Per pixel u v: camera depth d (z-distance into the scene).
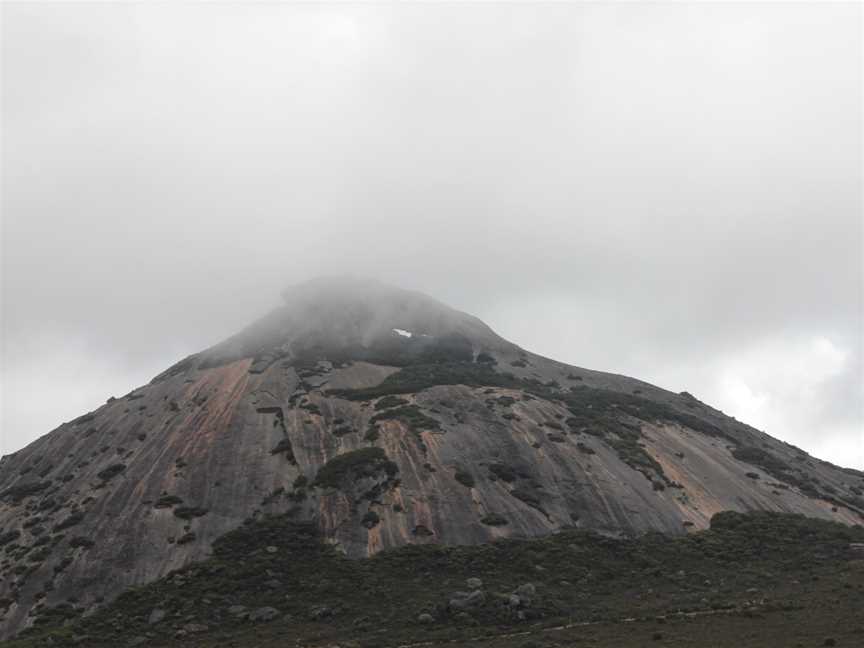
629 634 55.97
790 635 52.53
